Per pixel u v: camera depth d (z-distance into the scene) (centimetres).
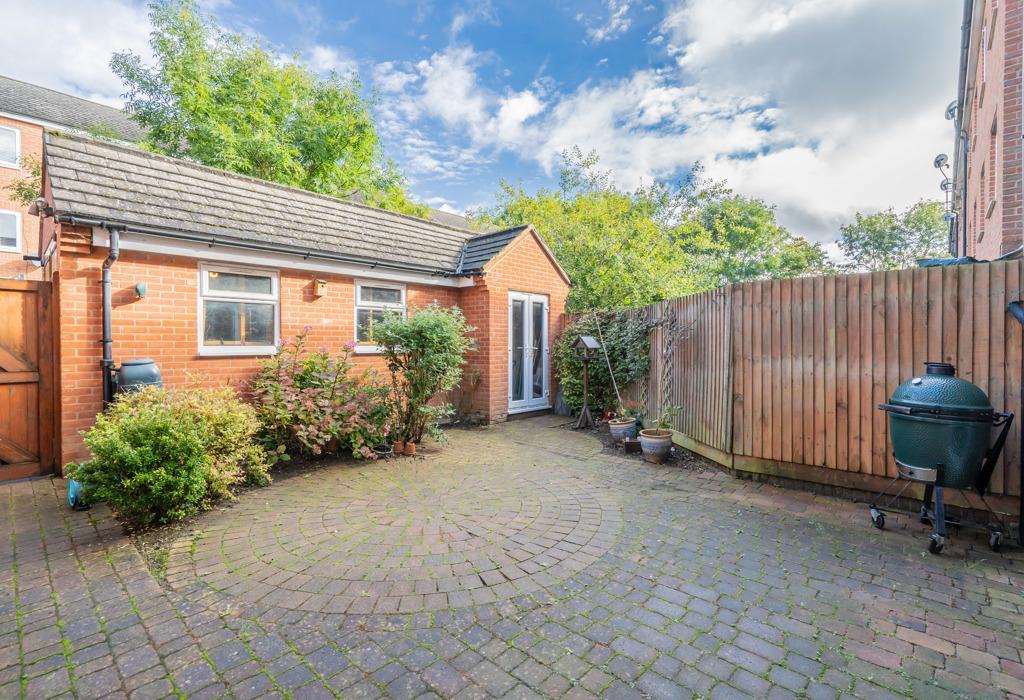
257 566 354
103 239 568
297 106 2000
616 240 1440
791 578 339
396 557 370
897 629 278
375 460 671
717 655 253
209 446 479
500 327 991
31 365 568
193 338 649
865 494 505
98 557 369
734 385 607
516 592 318
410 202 2477
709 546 395
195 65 1675
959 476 379
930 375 410
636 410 912
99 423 446
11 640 264
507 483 571
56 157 584
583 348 971
